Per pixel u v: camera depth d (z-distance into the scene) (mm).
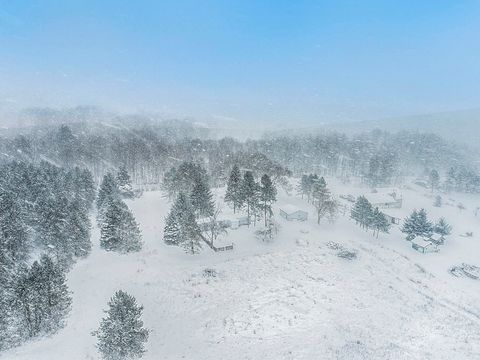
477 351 45250
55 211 59938
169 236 70375
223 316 48469
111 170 122500
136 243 66438
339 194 122000
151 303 50406
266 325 46938
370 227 87938
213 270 60406
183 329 45438
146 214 88000
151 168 126375
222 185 111812
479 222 108688
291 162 157125
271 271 61812
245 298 53125
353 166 162875
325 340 44188
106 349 36719
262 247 72625
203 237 73562
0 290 42125
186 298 52188
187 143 150500
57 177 89812
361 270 65062
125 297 38562
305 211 89500
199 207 79062
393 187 144375
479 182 146750
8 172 86750
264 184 81812
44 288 41875
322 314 50156
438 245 86188
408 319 51250
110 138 155375
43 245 62188
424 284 63312
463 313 55094
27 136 152750
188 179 93500
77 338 41719
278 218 89125
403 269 68688
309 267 64062
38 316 42031
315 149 164625
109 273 57688
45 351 39125
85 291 52188
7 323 40312
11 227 56469
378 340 45438
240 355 40906
